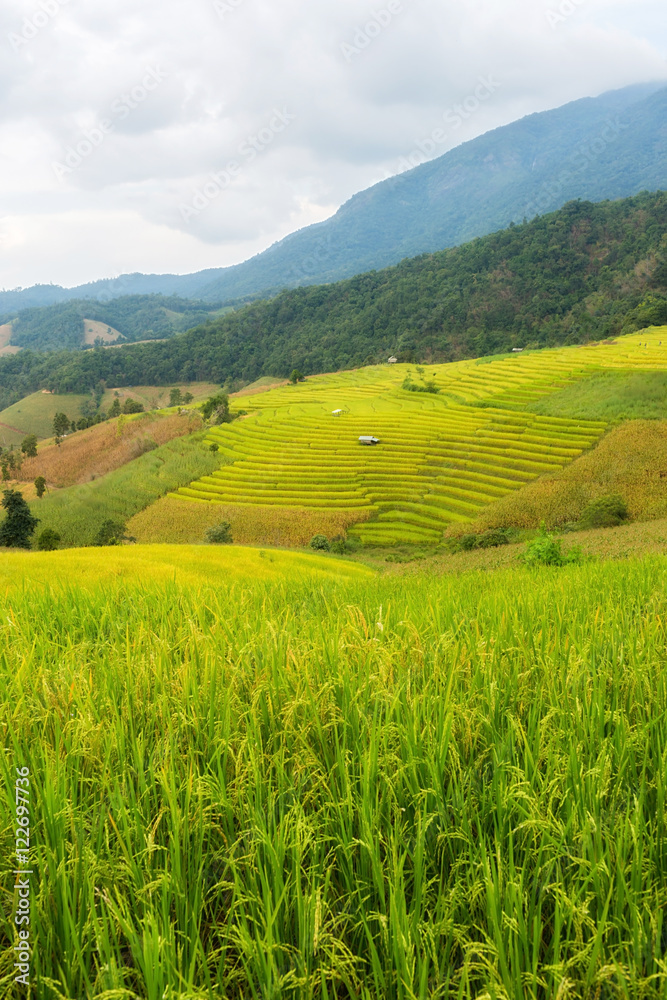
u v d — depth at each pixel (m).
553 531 65.06
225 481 100.75
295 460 104.19
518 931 2.27
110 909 2.36
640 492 70.44
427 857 2.79
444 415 117.44
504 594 8.46
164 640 5.16
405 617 6.11
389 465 95.56
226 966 2.51
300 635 5.61
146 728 3.86
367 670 4.32
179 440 125.00
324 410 139.50
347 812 2.94
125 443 135.75
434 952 2.24
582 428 95.31
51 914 2.51
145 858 2.70
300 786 3.18
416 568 47.44
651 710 3.97
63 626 6.54
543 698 4.07
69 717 3.75
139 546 37.03
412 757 3.17
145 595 8.62
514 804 2.90
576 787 2.98
